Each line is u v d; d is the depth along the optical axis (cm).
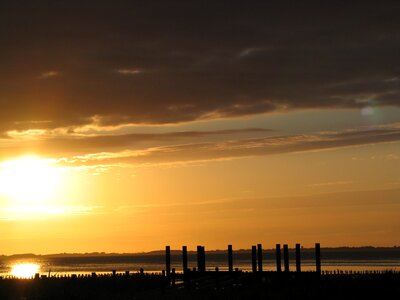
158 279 7006
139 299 5747
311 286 5938
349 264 18450
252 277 6681
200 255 7444
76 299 5984
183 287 6406
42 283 6956
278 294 5616
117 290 6556
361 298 5603
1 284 6875
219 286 6266
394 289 5769
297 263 7062
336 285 5934
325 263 19788
